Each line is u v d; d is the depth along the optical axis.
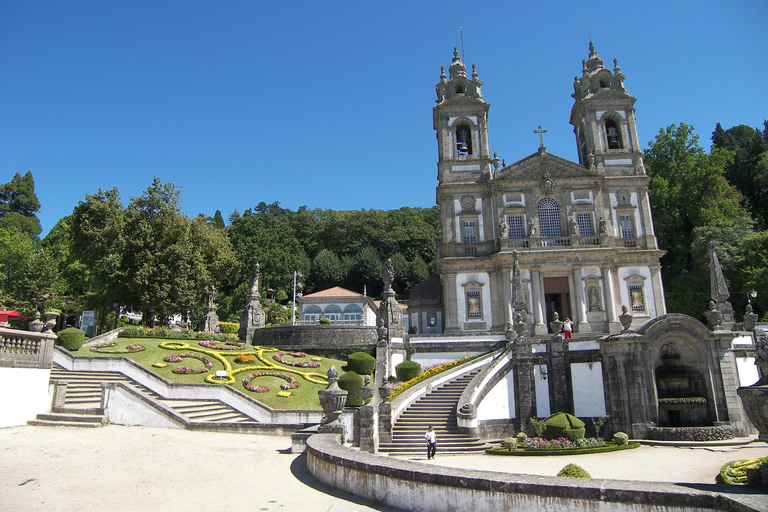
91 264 43.16
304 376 32.88
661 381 25.83
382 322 36.06
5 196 86.75
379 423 24.27
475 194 44.53
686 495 7.87
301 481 13.23
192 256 43.38
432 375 31.44
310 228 97.69
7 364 17.91
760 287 43.34
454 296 42.28
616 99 45.91
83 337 33.12
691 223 54.94
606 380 25.66
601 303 40.97
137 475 12.80
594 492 8.54
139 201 44.00
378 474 11.19
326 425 17.69
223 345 37.28
